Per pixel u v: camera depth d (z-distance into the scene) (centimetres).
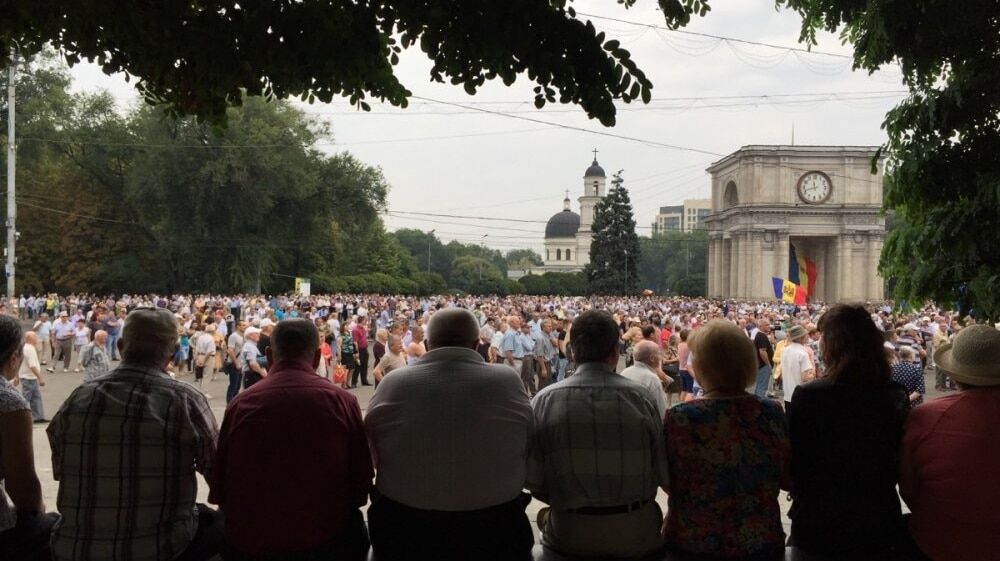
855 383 482
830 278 10462
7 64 518
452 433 463
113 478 452
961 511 435
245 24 455
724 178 11231
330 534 470
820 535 487
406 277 13525
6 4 457
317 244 8738
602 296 10856
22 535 498
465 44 433
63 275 7988
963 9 502
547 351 2402
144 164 7200
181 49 461
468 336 502
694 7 500
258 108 7300
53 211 7794
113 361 3173
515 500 488
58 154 7981
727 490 471
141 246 8194
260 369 1873
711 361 486
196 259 7938
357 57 467
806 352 1527
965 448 437
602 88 446
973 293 562
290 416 464
